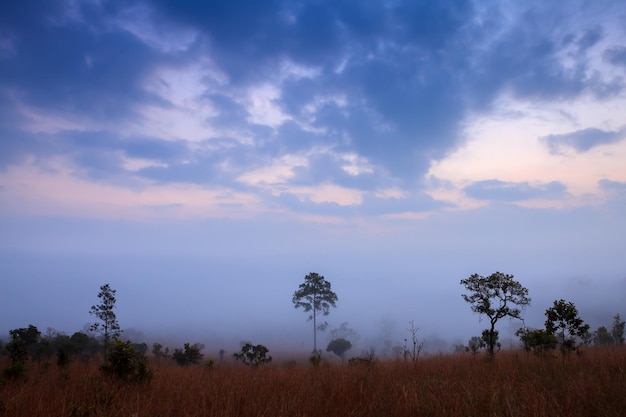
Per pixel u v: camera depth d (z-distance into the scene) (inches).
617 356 588.7
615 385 360.2
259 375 564.4
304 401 347.9
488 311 768.9
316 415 311.1
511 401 316.8
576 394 337.4
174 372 624.7
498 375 463.5
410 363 681.0
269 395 382.9
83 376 546.6
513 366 548.1
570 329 654.5
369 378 491.8
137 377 490.9
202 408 331.6
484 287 775.7
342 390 404.5
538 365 561.6
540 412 285.0
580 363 561.6
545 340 668.1
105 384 410.6
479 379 442.6
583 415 291.4
